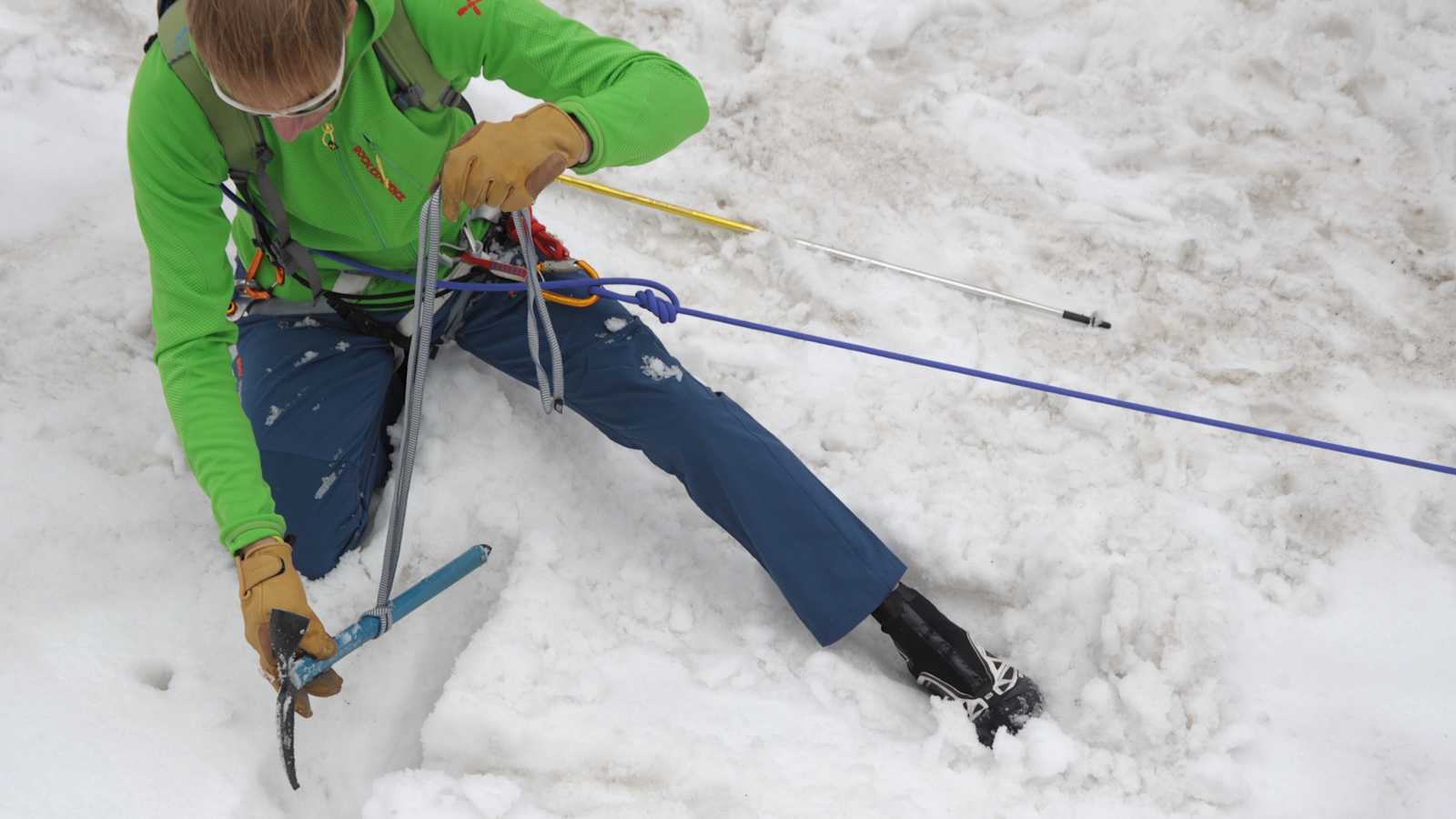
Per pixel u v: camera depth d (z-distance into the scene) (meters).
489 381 2.71
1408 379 3.03
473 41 2.06
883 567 2.38
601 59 2.11
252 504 2.02
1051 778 2.30
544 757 2.20
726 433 2.37
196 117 1.91
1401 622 2.57
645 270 3.21
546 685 2.30
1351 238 3.28
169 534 2.50
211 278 2.06
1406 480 2.80
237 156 1.99
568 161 1.90
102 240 3.02
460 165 1.82
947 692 2.39
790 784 2.22
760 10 3.78
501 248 2.49
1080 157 3.47
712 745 2.26
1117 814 2.26
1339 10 3.60
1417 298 3.18
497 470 2.59
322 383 2.45
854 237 3.32
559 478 2.64
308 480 2.39
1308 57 3.58
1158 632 2.44
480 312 2.54
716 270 3.25
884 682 2.48
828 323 3.13
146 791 2.05
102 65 3.43
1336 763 2.35
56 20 3.50
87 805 2.00
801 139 3.50
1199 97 3.53
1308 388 3.01
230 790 2.11
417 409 2.12
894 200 3.39
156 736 2.14
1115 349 3.09
